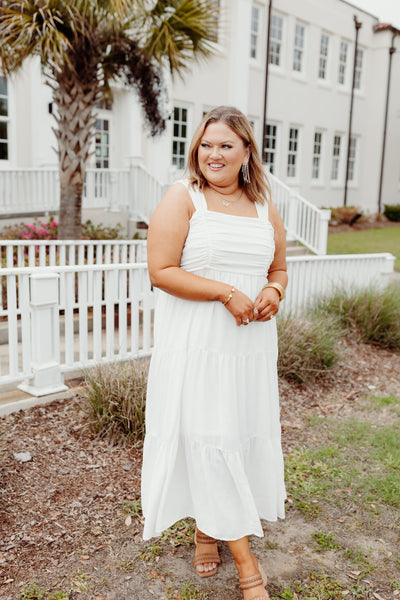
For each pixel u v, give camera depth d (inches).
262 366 80.7
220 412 76.5
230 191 78.2
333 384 189.0
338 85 793.6
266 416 81.4
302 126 738.8
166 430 78.5
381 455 133.7
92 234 348.2
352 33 791.1
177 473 81.0
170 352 77.9
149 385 81.6
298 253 411.2
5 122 412.2
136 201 401.4
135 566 91.3
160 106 314.2
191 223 74.9
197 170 77.7
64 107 268.8
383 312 238.4
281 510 86.8
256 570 80.7
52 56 235.5
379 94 847.7
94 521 102.3
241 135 74.5
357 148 860.0
